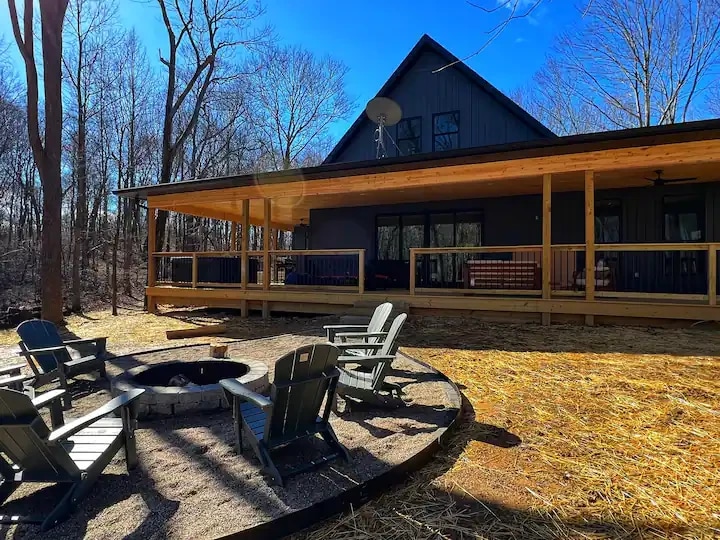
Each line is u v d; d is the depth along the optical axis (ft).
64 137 71.05
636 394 12.38
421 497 7.46
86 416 7.41
